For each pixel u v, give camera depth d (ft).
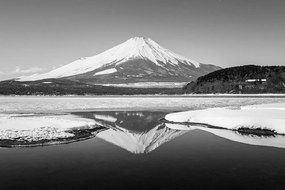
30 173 57.06
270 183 50.98
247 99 321.73
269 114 123.24
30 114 168.35
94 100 350.84
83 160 66.69
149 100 346.74
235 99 327.26
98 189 48.78
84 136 96.37
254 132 102.63
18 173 57.11
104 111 201.46
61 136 91.45
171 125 127.65
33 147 79.41
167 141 89.35
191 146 81.41
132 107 240.12
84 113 185.26
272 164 62.28
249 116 119.44
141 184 51.11
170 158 68.44
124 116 169.37
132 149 78.74
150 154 72.69
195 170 58.75
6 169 59.72
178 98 389.80
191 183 51.42
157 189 48.65
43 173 57.11
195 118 132.77
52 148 78.95
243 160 65.67
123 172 57.98
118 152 75.10
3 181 52.60
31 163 63.98
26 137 87.30
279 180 52.44
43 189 48.80
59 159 67.62
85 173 57.21
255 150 75.15
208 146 80.94
